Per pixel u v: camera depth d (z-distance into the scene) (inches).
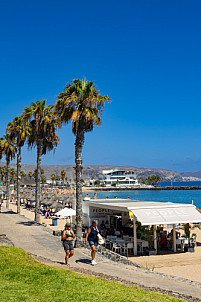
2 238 594.6
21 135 1375.5
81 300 252.4
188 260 637.3
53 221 1187.3
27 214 1656.0
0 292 257.4
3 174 4761.3
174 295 323.3
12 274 318.7
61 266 418.6
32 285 285.0
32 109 1095.6
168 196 4212.6
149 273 462.0
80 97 809.5
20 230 837.8
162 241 745.6
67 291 273.1
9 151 1877.5
